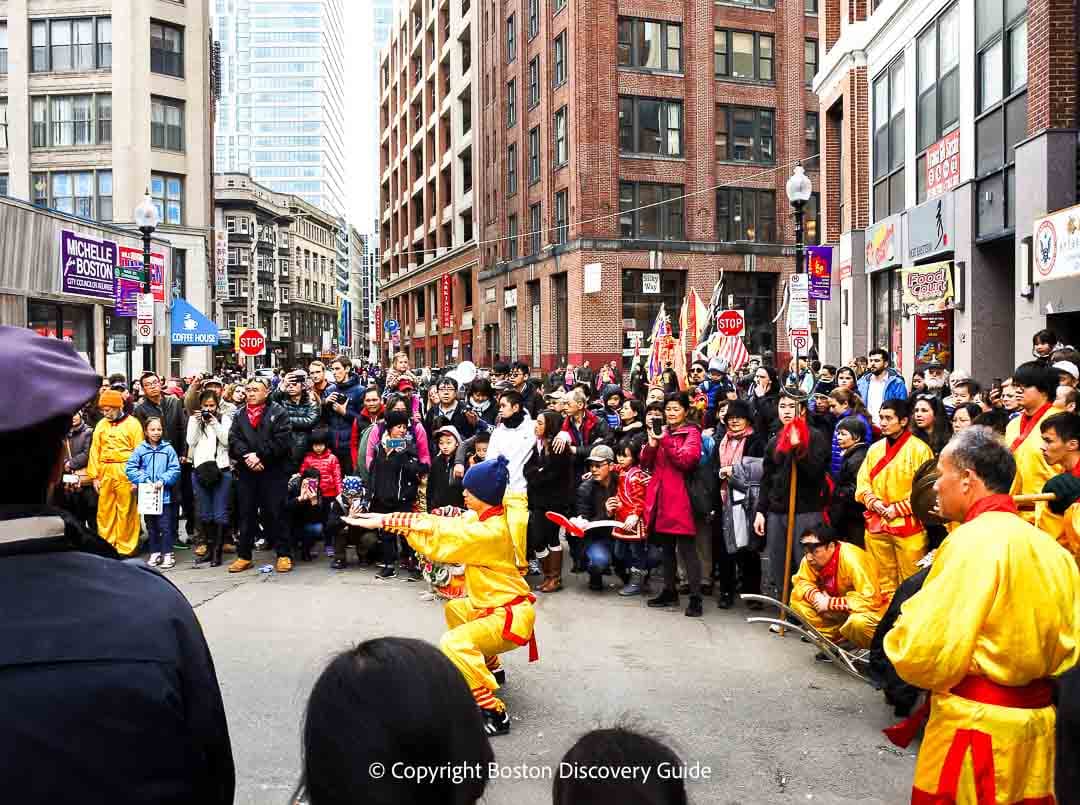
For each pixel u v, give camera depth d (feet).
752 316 133.08
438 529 18.02
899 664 10.98
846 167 76.54
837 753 17.12
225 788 5.90
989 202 52.26
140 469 34.01
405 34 250.57
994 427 23.39
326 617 26.71
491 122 164.45
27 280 67.46
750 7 133.90
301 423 34.63
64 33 120.16
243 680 20.90
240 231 261.65
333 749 5.56
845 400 31.32
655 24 129.49
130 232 88.28
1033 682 10.89
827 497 26.17
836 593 22.86
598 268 122.72
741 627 26.40
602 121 125.29
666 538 28.53
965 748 10.77
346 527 34.14
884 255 67.67
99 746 5.07
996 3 51.08
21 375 5.53
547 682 21.26
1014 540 10.77
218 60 142.61
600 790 5.63
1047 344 32.89
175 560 35.45
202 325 100.58
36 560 5.53
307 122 603.26
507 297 154.40
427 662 5.90
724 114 133.39
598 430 38.17
